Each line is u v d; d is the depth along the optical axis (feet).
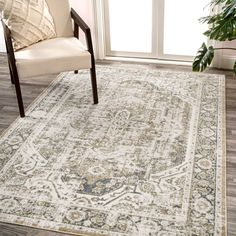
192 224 5.86
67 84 10.30
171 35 11.37
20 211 6.20
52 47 8.97
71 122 8.59
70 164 7.26
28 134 8.21
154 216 6.02
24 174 7.03
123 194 6.48
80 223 5.95
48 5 9.64
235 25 8.07
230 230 5.77
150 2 11.06
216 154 7.38
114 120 8.61
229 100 9.25
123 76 10.65
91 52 8.77
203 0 10.68
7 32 8.30
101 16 11.28
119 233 5.74
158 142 7.81
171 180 6.76
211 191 6.48
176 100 9.31
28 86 10.22
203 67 8.98
